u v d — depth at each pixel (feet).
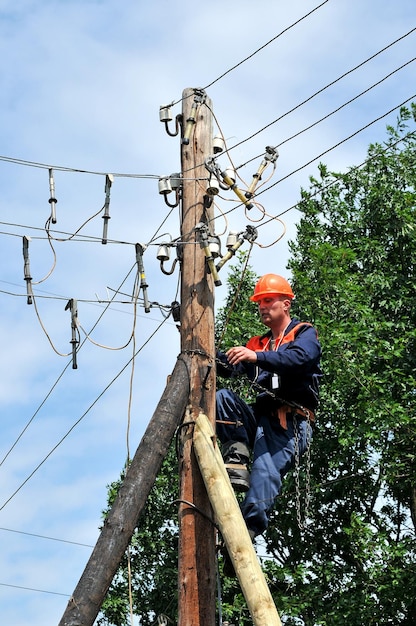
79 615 20.27
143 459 22.15
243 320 60.95
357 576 55.93
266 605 20.22
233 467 23.16
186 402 23.16
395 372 60.03
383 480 59.16
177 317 24.95
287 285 24.75
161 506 62.18
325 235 66.69
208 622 21.86
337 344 55.31
